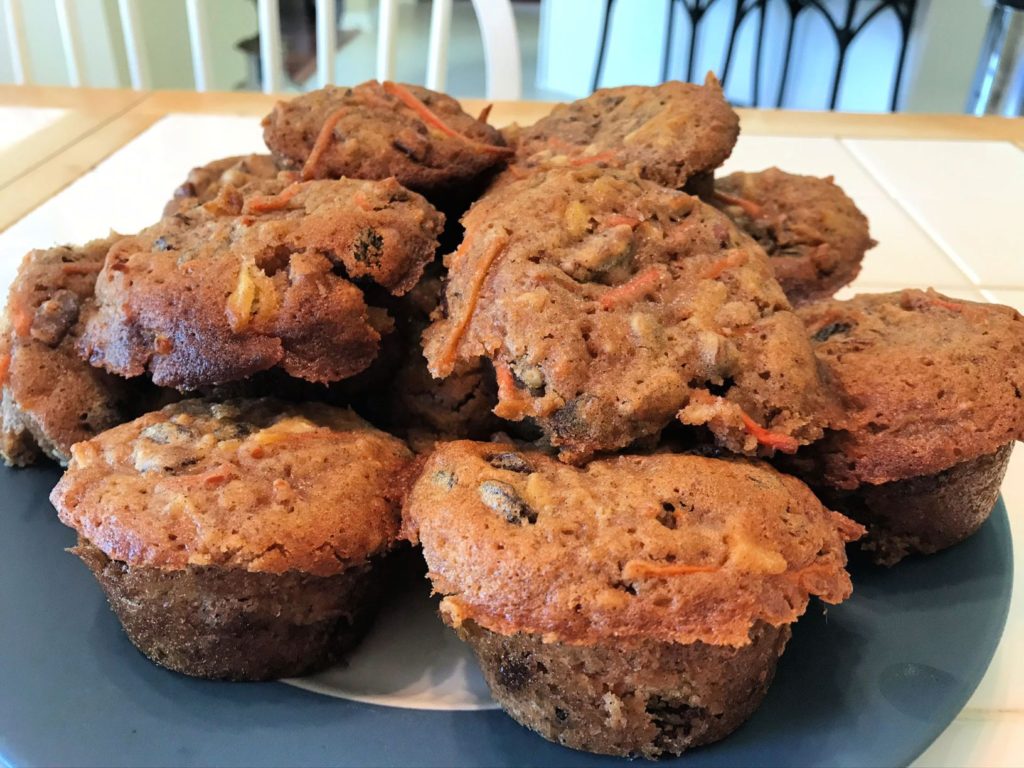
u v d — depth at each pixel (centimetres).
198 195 24
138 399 21
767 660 16
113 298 19
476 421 20
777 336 18
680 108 24
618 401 16
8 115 44
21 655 17
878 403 19
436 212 21
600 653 15
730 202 27
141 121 44
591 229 19
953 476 19
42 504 20
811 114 47
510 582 15
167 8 68
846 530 17
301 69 70
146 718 16
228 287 18
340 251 19
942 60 74
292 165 23
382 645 18
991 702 17
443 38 49
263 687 17
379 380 21
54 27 63
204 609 16
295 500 17
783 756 15
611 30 86
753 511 16
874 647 17
